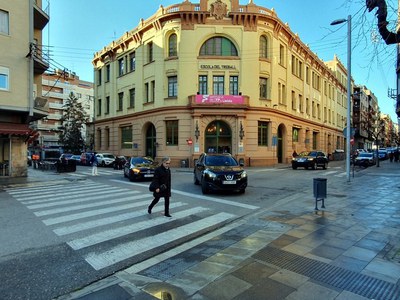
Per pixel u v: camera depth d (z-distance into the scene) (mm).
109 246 5547
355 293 3625
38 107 18344
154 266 4602
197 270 4375
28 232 6434
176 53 29219
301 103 38094
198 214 8141
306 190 12688
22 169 19219
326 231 6215
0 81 16234
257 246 5344
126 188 13664
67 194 11875
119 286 3949
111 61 38656
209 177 11297
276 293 3637
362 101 74375
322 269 4312
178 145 28422
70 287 3955
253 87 28438
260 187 13648
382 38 4434
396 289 3717
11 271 4449
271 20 29500
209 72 28406
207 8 28516
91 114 80062
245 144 27984
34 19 19406
